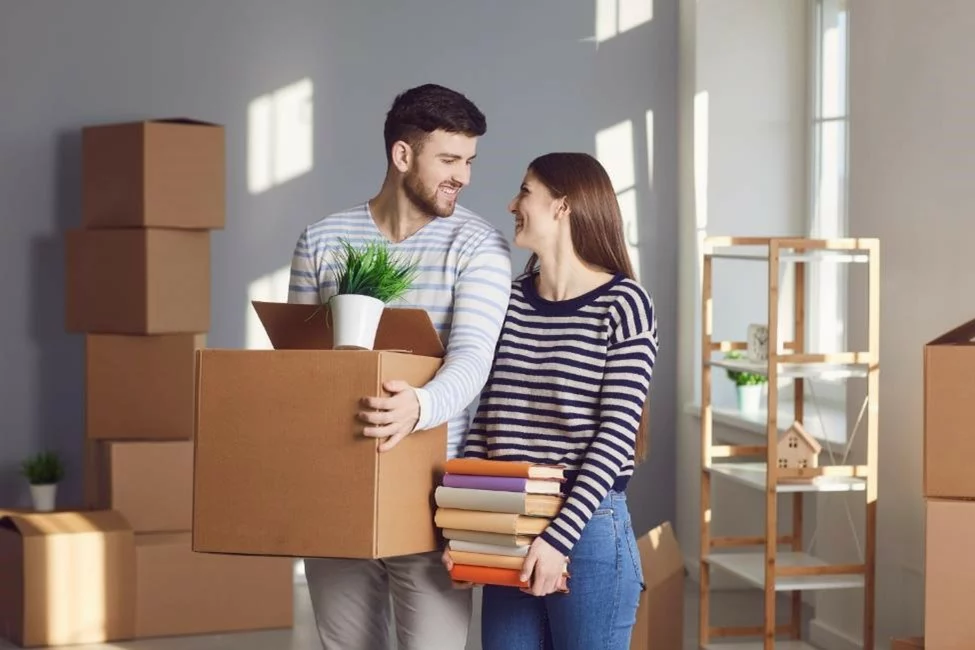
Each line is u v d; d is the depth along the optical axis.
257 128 5.40
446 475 2.16
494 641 2.29
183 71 5.32
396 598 2.34
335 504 1.98
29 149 5.20
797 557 4.23
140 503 4.71
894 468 3.86
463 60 5.58
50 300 5.25
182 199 4.73
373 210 2.42
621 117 5.71
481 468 2.13
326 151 5.47
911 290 3.78
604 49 5.70
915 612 3.76
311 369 2.00
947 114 3.60
